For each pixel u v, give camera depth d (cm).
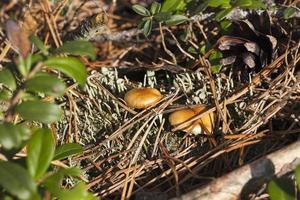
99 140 54
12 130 44
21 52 45
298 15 58
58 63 47
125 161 53
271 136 52
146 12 58
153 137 54
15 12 66
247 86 55
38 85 44
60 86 45
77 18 66
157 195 50
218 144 53
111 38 64
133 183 51
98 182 52
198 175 51
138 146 53
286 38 57
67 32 64
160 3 62
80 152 49
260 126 54
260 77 56
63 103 56
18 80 53
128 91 56
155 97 55
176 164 52
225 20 59
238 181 47
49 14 62
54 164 51
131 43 64
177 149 53
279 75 55
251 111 54
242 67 58
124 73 60
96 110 56
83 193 45
